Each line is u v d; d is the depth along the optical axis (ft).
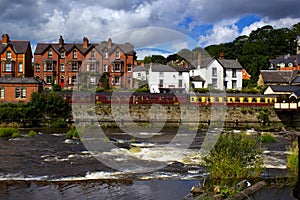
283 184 48.16
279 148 91.25
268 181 50.60
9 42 229.45
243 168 53.88
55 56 230.48
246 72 281.33
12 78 165.48
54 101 149.79
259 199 40.52
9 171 61.36
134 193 48.37
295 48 374.84
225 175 52.95
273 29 399.03
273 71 249.34
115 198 45.70
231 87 235.61
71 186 52.06
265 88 199.52
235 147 55.83
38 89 164.04
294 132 41.16
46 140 102.53
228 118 164.14
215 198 40.96
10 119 141.90
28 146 90.48
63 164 67.05
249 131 143.02
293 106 160.86
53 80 228.22
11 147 88.58
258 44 359.87
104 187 51.19
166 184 51.96
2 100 162.50
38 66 230.07
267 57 315.37
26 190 49.93
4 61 221.05
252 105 166.81
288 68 290.15
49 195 47.60
